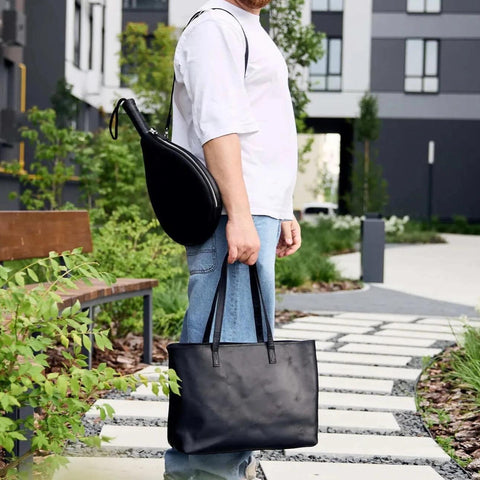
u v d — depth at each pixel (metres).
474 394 5.24
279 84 3.04
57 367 5.33
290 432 2.83
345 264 17.17
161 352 6.52
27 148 24.52
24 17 22.02
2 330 2.58
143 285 6.04
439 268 16.69
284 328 8.27
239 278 2.92
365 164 31.05
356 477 3.70
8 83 23.20
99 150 12.34
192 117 2.98
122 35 16.50
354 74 35.22
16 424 2.73
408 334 7.99
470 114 35.59
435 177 35.84
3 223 5.29
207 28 2.92
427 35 35.38
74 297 4.96
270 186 2.99
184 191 2.87
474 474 3.80
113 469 3.41
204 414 2.75
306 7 35.06
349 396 5.31
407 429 4.57
